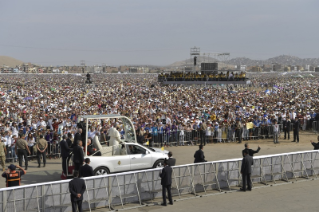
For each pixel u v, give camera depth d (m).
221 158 18.52
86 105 38.31
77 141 13.19
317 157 14.85
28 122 24.67
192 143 22.95
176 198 11.91
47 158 19.33
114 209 10.81
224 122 24.05
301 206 11.02
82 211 10.54
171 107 34.56
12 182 10.91
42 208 9.89
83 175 11.48
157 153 14.67
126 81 110.75
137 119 24.55
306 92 58.72
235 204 11.27
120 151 14.08
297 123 23.20
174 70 86.19
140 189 11.52
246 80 74.38
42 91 59.81
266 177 13.80
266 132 25.14
